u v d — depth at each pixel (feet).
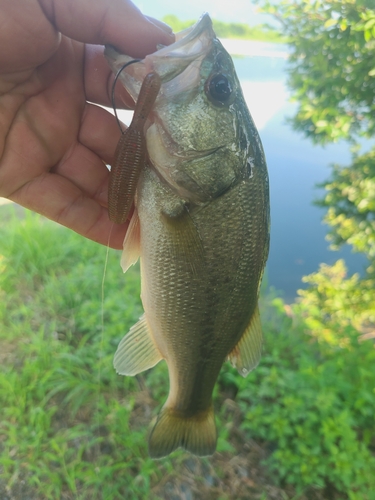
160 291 0.77
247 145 0.72
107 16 0.70
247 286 0.78
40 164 0.87
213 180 0.70
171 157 0.70
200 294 0.75
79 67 0.85
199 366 0.84
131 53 0.75
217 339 0.81
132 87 0.68
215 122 0.70
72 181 0.91
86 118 0.87
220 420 1.38
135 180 0.67
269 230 0.79
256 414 1.35
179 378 0.86
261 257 0.78
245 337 0.85
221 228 0.72
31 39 0.72
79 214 0.93
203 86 0.68
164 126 0.69
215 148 0.70
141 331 0.85
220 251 0.73
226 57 0.71
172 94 0.67
